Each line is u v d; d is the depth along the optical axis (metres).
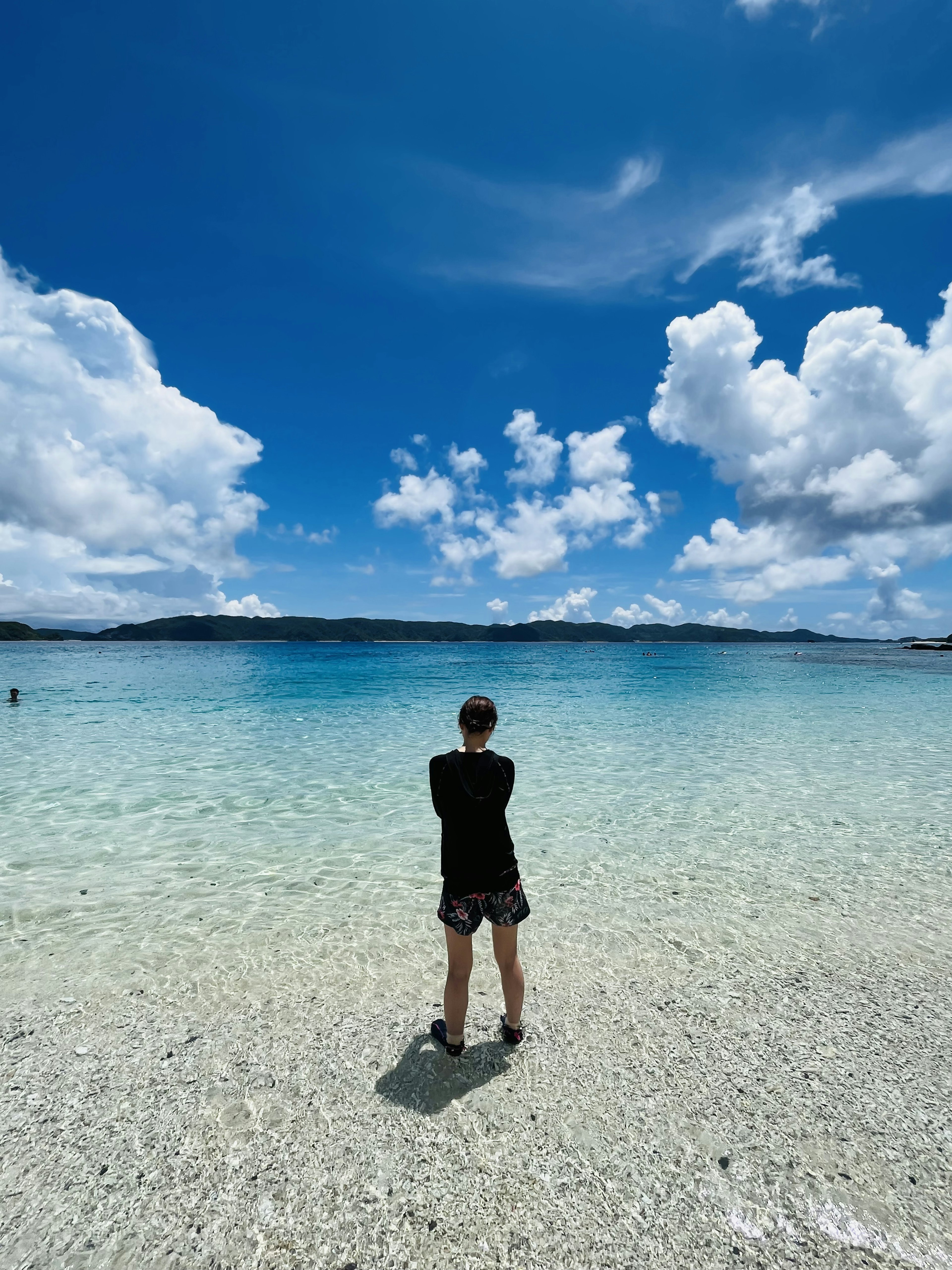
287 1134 2.75
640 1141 2.72
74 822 7.98
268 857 6.72
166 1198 2.43
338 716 18.69
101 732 15.46
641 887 5.82
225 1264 2.17
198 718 18.17
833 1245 2.24
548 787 9.73
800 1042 3.44
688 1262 2.18
